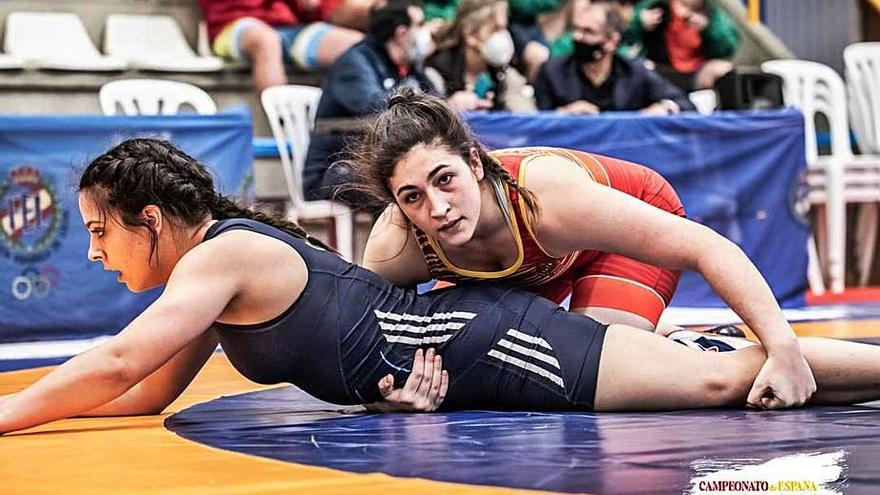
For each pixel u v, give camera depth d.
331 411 5.32
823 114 16.89
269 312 4.94
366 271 5.21
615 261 5.69
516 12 14.84
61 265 9.58
